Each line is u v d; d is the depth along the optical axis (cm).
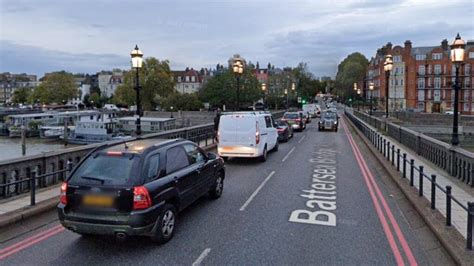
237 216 886
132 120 6669
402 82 10031
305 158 1844
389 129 2884
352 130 3878
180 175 805
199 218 870
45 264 630
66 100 12312
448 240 673
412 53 10081
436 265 623
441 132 5422
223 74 8256
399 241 728
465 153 1170
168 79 8906
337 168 1552
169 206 736
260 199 1042
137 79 1723
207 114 7612
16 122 7069
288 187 1195
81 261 641
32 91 13888
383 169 1517
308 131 3741
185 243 719
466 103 9419
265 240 733
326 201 1020
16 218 797
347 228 802
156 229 696
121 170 698
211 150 2061
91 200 679
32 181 875
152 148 762
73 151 1191
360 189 1167
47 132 6612
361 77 12350
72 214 688
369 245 708
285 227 808
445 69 9612
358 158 1842
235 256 659
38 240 735
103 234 690
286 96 8656
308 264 627
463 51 1326
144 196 676
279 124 2728
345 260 643
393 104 10000
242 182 1273
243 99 7800
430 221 780
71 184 700
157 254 669
